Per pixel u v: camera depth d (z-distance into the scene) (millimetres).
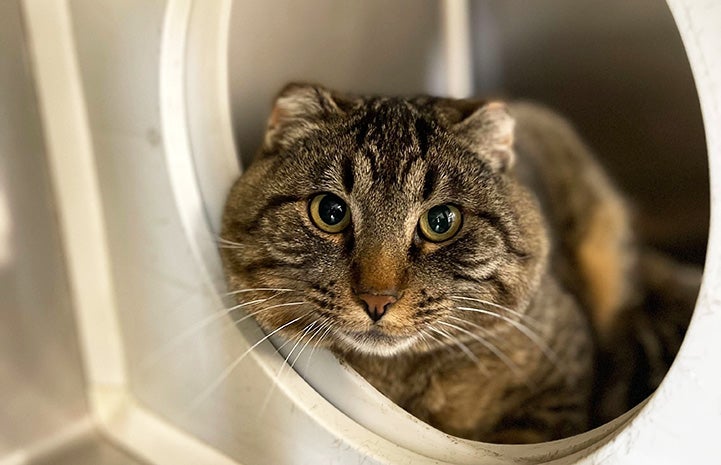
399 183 241
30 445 320
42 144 298
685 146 367
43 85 287
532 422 288
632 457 194
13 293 305
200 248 265
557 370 296
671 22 348
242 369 266
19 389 313
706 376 176
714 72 162
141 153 269
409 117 258
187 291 276
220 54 255
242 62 295
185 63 255
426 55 390
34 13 276
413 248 242
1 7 277
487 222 255
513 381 287
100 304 323
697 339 175
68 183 303
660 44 355
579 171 385
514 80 402
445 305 243
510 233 261
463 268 247
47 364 322
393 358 270
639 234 384
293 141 261
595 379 304
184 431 309
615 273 366
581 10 372
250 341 259
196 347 282
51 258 315
